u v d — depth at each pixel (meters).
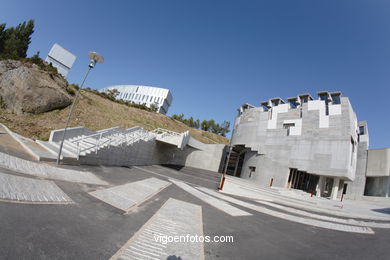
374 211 18.58
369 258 5.45
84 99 24.14
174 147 31.92
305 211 12.72
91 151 12.07
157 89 99.88
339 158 22.56
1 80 16.83
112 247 3.65
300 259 4.77
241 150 37.34
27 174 6.50
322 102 25.05
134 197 7.47
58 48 40.88
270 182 26.67
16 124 14.35
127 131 20.19
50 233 3.57
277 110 29.17
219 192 14.13
